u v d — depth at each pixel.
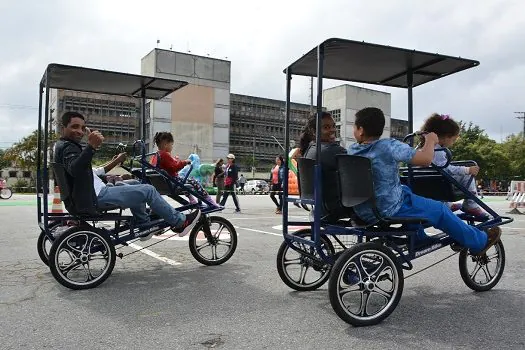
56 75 5.44
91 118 51.44
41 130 5.38
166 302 4.03
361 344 3.08
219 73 53.19
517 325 3.47
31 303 3.98
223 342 3.10
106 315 3.66
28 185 48.22
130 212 5.18
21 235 7.94
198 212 5.26
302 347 3.03
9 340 3.13
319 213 3.65
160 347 3.01
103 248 4.66
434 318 3.63
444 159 4.44
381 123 3.84
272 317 3.64
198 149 52.19
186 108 51.56
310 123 4.23
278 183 12.81
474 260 4.45
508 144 60.91
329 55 4.09
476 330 3.36
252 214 12.62
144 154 5.95
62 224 5.15
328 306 3.95
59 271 4.36
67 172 4.45
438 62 4.37
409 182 4.82
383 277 3.62
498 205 18.34
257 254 6.29
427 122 4.61
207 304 3.98
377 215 3.54
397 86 5.21
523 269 5.41
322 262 4.13
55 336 3.20
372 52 4.02
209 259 5.65
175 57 50.84
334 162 3.86
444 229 3.96
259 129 79.31
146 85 6.08
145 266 5.52
